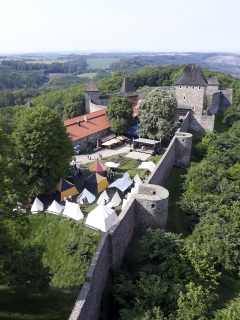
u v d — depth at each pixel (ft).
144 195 84.12
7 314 62.90
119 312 55.77
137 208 82.94
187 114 178.81
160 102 158.20
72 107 244.01
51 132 102.83
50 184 105.91
